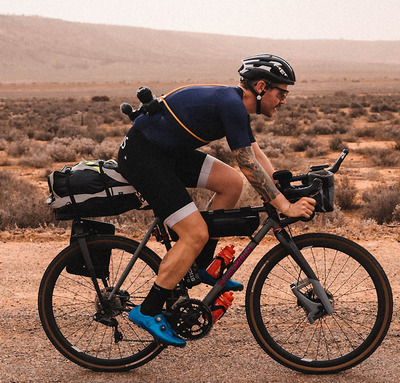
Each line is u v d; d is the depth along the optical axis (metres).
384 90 104.75
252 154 3.12
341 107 53.44
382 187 12.12
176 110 3.16
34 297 5.03
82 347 3.81
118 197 3.36
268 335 3.46
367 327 4.05
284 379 3.39
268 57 3.19
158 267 3.51
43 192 12.85
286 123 33.94
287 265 5.57
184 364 3.63
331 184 3.21
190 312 3.33
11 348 3.91
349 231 7.47
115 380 3.44
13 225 8.45
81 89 131.38
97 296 3.57
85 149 22.03
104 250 3.57
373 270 3.34
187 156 3.47
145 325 3.34
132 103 70.19
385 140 25.52
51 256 6.35
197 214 3.25
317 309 3.42
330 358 3.58
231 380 3.40
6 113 46.91
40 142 27.23
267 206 3.37
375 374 3.43
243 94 3.23
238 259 3.42
